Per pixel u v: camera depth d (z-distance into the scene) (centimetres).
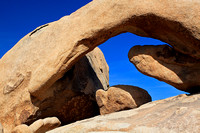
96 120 368
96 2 480
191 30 376
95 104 688
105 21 452
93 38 473
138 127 266
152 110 344
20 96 546
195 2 374
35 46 567
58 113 593
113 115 384
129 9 426
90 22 470
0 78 589
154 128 249
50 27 568
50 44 533
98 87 758
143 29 454
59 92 571
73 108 618
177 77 418
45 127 516
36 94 525
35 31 616
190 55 407
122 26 451
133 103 452
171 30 410
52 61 505
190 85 413
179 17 381
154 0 403
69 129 339
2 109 562
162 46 441
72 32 492
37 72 521
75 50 483
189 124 230
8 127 548
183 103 326
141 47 460
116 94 470
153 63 440
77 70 646
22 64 563
